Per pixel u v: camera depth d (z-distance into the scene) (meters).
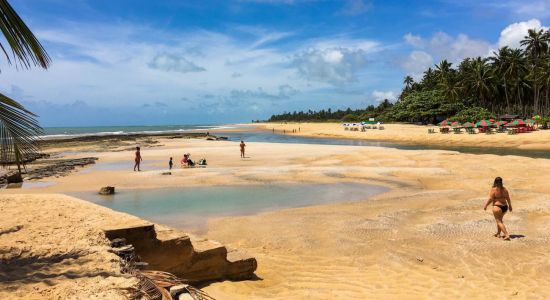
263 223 12.52
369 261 8.89
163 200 16.52
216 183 20.50
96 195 17.81
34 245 6.01
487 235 10.46
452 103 84.38
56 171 26.30
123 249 5.95
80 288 4.54
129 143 58.62
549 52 67.69
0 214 7.88
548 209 12.91
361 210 14.08
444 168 23.91
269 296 6.78
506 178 19.55
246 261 7.79
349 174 22.83
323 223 12.33
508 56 70.62
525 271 8.02
